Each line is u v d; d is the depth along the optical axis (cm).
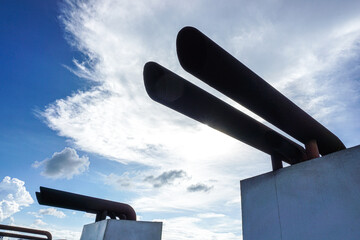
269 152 316
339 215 214
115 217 670
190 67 189
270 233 262
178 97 232
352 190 214
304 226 235
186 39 185
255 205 293
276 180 280
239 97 218
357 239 197
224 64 185
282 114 246
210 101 243
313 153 282
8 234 763
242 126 274
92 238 576
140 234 555
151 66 219
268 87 219
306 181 251
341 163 230
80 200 600
